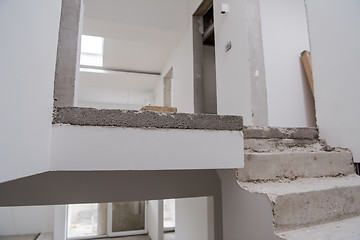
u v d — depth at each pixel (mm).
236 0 2510
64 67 1890
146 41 4324
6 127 459
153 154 922
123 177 2100
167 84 5719
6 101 456
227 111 2631
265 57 2535
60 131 843
